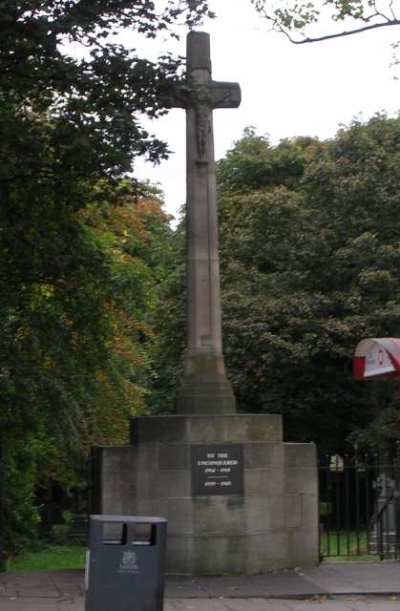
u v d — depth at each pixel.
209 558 14.20
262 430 14.67
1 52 13.77
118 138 13.76
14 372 16.08
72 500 31.11
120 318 18.97
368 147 29.39
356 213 29.02
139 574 9.62
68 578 14.12
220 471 14.34
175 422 14.36
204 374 14.79
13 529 21.22
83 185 14.98
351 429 29.45
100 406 21.19
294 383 29.03
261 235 30.52
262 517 14.48
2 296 15.65
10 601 12.30
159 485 14.28
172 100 14.50
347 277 28.97
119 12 14.09
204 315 14.91
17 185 14.67
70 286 15.95
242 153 38.47
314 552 14.88
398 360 14.93
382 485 17.75
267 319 28.28
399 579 13.79
